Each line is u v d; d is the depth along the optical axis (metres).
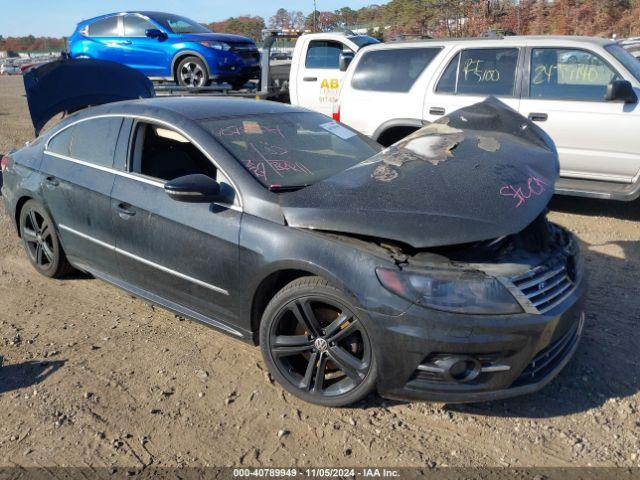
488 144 3.65
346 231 3.03
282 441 3.08
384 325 2.95
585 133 6.36
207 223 3.59
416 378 3.01
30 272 5.41
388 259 3.00
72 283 5.12
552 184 3.32
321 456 2.96
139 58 12.12
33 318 4.48
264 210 3.39
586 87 6.38
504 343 2.87
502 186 3.14
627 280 4.92
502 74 6.82
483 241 3.23
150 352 3.94
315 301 3.21
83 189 4.38
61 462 2.95
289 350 3.35
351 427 3.17
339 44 10.38
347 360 3.17
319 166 3.94
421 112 7.28
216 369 3.73
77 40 12.69
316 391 3.30
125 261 4.18
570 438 3.04
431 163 3.40
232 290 3.53
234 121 4.09
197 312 3.84
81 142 4.59
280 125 4.25
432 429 3.14
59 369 3.76
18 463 2.94
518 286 2.96
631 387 3.45
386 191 3.16
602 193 6.19
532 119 6.62
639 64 6.71
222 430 3.17
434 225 2.88
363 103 7.70
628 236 6.04
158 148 4.21
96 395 3.48
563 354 3.30
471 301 2.88
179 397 3.45
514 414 3.24
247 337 3.60
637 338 3.98
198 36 11.70
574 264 3.43
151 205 3.90
